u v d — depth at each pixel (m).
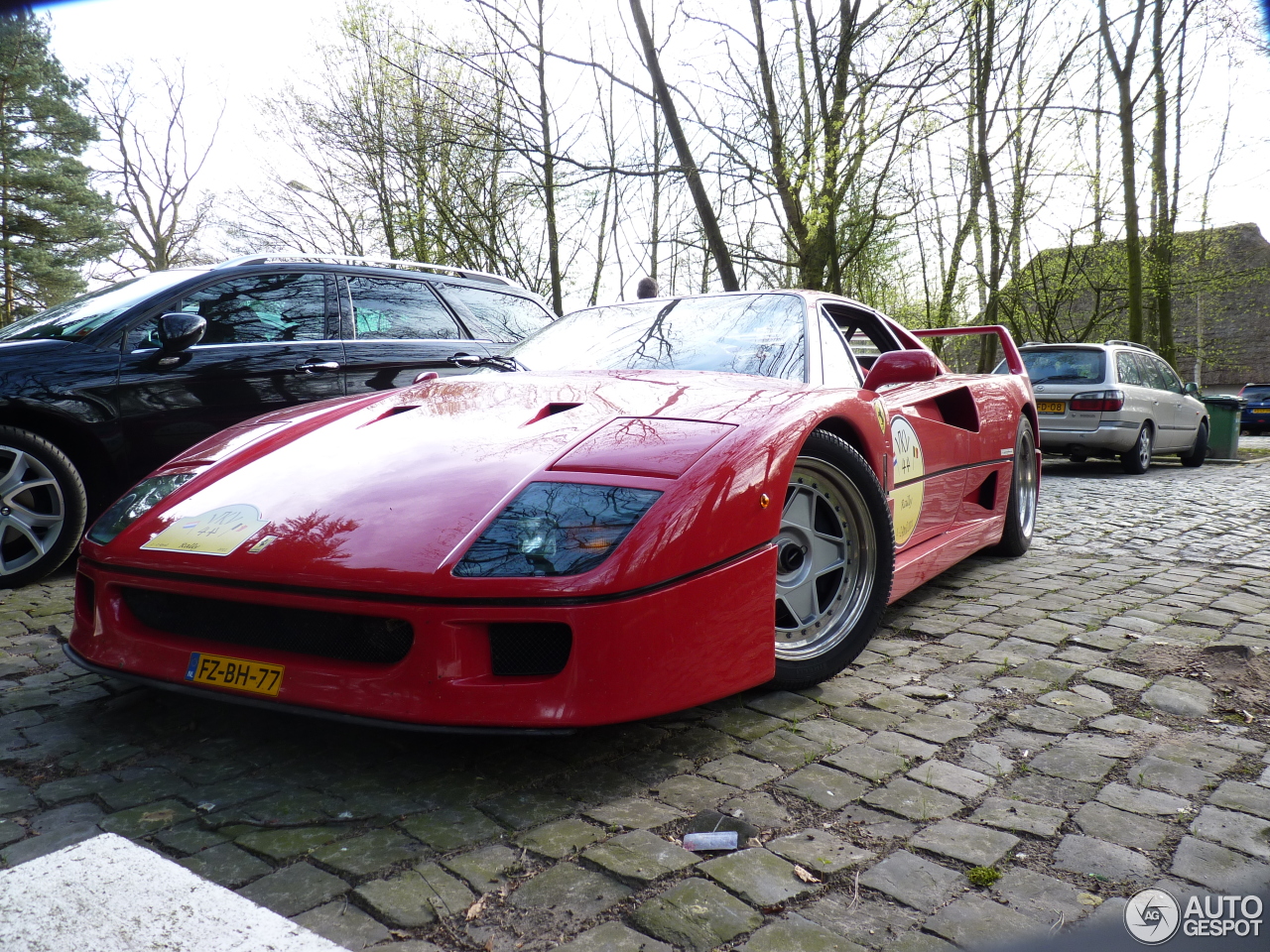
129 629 1.87
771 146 8.41
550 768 1.79
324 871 1.39
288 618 1.70
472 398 2.29
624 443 1.89
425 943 1.21
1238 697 2.20
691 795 1.67
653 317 3.00
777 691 2.25
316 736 1.95
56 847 1.47
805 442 2.12
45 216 26.81
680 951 1.18
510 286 5.36
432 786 1.71
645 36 7.88
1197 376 30.67
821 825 1.55
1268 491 7.31
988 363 13.59
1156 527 5.14
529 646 1.61
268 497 1.88
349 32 13.23
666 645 1.65
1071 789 1.69
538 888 1.34
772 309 2.86
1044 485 7.96
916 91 7.51
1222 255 18.61
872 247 14.70
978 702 2.19
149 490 2.09
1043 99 11.93
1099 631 2.81
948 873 1.39
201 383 3.77
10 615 3.01
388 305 4.52
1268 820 1.56
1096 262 15.13
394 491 1.80
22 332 3.82
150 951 1.17
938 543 3.08
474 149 8.28
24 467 3.39
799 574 2.25
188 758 1.84
